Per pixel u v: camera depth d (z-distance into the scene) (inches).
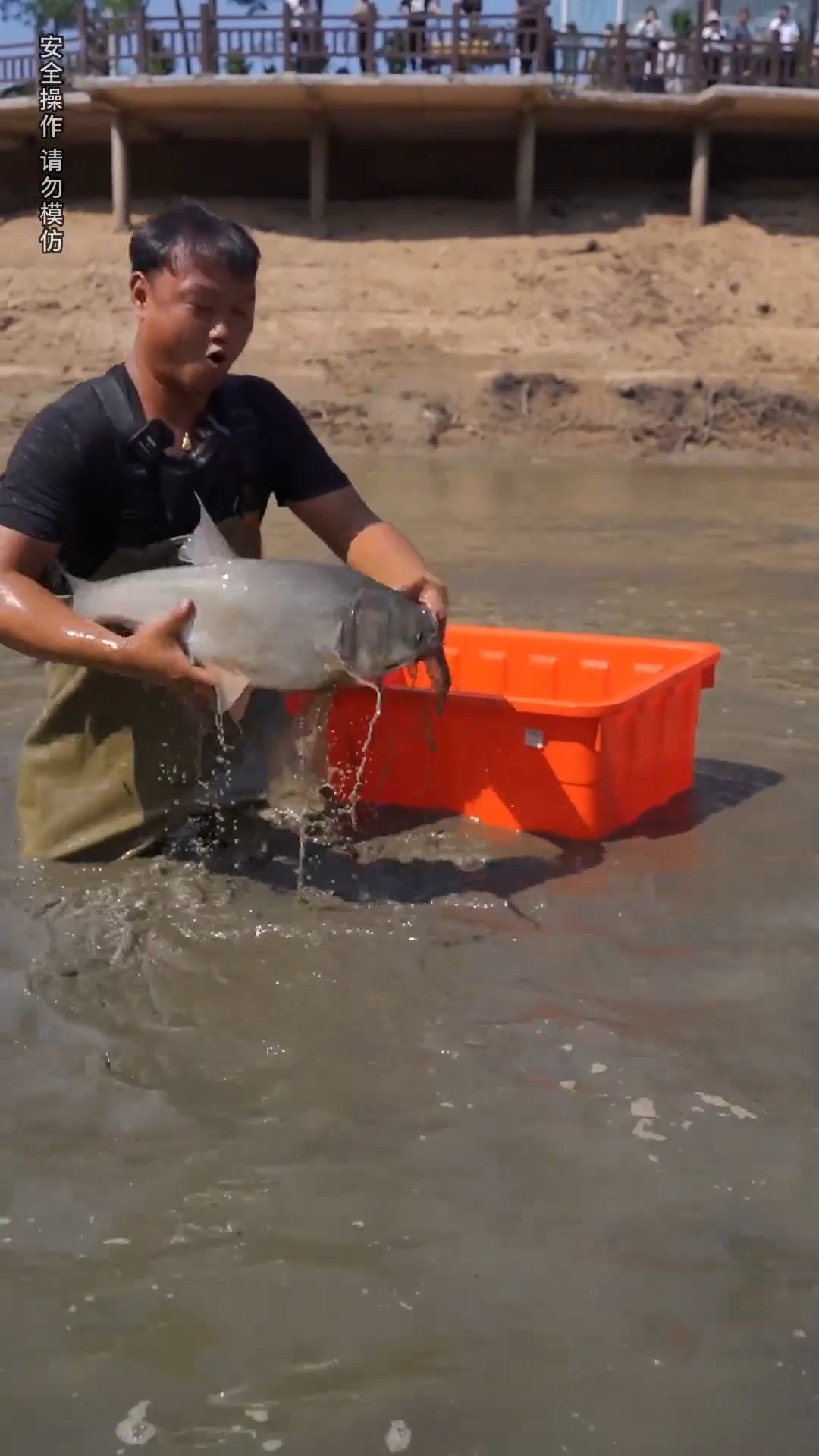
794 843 165.8
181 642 138.9
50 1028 118.4
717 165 946.7
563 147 943.0
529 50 850.1
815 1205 95.3
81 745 156.7
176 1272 88.3
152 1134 103.1
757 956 134.1
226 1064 112.8
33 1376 79.7
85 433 147.2
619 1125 104.7
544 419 701.9
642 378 708.7
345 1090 109.0
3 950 133.0
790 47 882.8
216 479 155.1
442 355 760.3
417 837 164.6
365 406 710.5
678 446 689.6
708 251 850.8
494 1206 94.9
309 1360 81.0
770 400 705.6
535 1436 75.6
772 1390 78.9
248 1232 92.1
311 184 878.4
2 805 175.3
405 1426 76.3
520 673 194.5
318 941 135.8
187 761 157.9
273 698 162.4
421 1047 115.8
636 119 885.8
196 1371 80.3
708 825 171.9
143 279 145.0
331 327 780.6
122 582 144.0
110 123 906.1
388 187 955.3
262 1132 103.3
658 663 186.4
